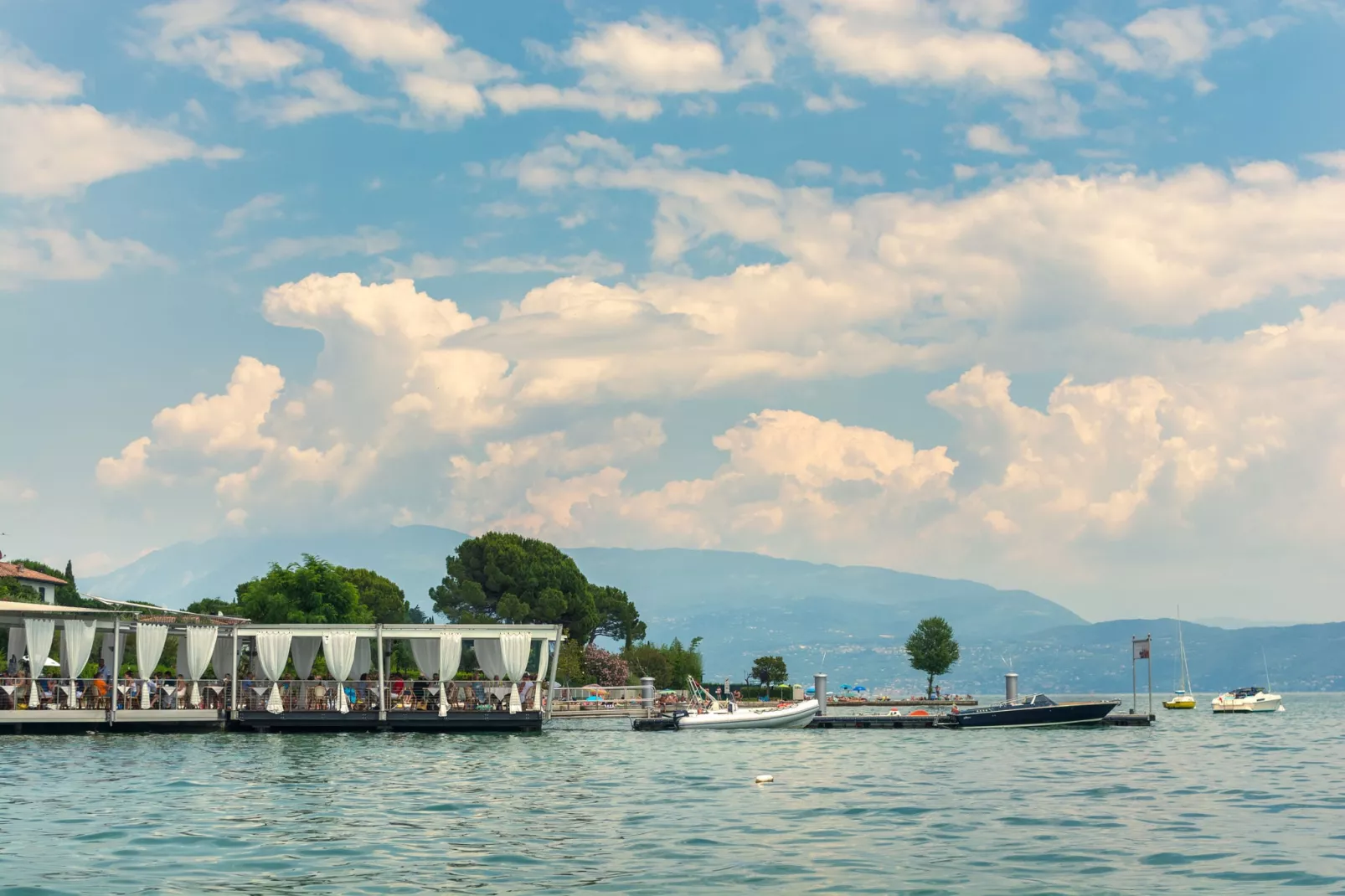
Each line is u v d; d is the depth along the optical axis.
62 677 56.75
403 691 61.66
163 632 59.06
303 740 54.09
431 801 32.41
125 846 24.81
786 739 62.97
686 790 36.00
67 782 35.62
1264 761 49.00
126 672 69.81
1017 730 72.31
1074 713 75.62
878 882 21.78
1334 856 24.47
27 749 47.62
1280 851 25.09
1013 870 22.88
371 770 40.72
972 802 33.41
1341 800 34.34
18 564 104.06
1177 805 33.00
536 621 120.50
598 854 24.42
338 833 26.73
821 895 20.67
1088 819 29.98
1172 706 126.19
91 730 56.69
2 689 55.00
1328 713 125.94
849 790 36.38
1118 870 22.94
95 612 57.09
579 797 33.97
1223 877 22.30
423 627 61.41
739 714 71.69
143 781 35.97
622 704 96.69
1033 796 34.97
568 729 71.12
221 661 64.19
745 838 26.55
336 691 60.53
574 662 106.38
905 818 30.05
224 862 23.27
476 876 22.17
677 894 20.73
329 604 82.69
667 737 63.94
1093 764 47.38
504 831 27.41
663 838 26.48
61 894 20.34
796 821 29.28
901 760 49.09
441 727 60.47
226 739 54.38
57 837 25.83
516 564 120.62
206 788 34.50
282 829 27.23
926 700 162.25
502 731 61.59
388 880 21.73
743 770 43.59
